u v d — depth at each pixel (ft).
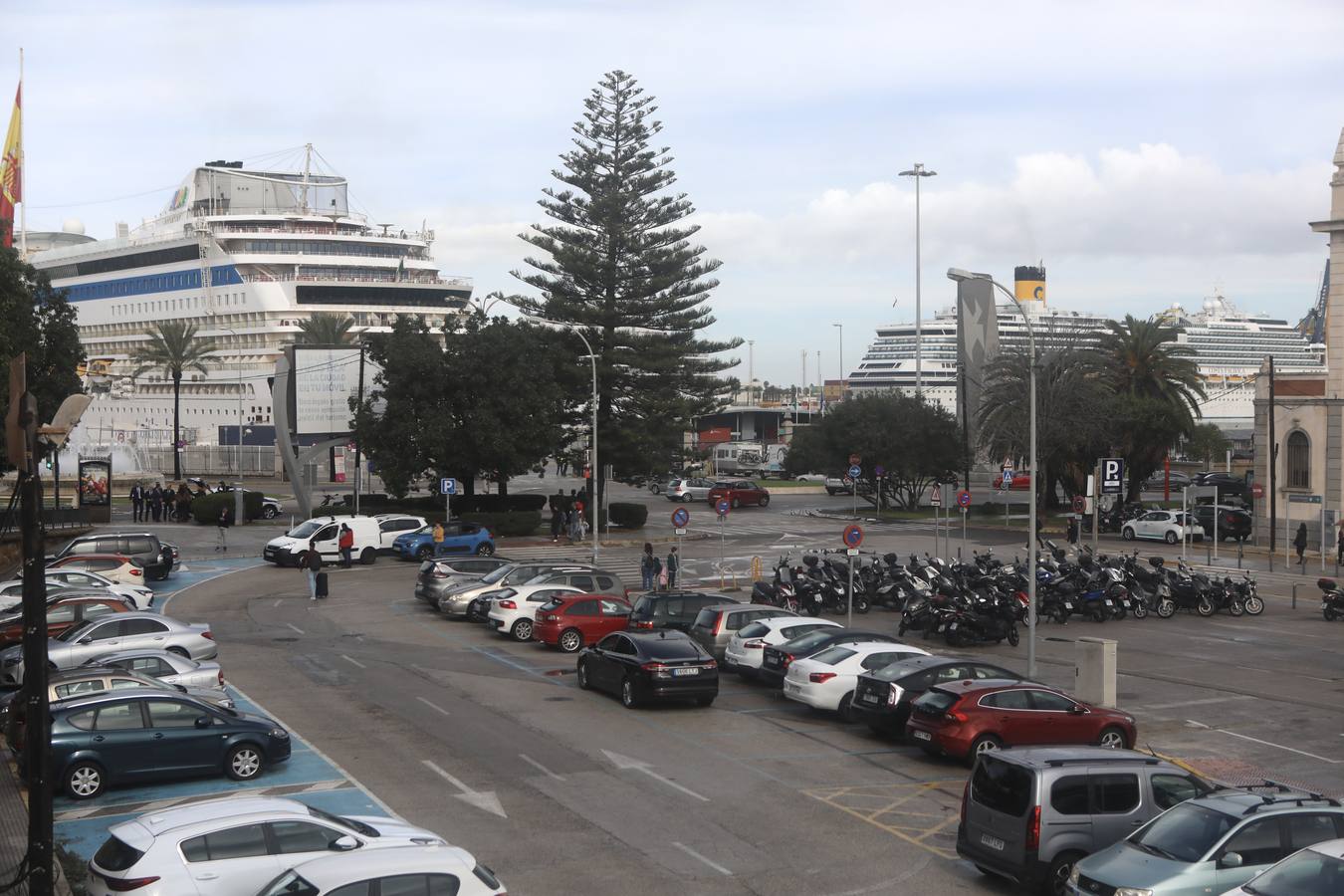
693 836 47.93
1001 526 202.39
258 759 55.77
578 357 206.59
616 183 209.97
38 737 34.12
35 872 33.83
